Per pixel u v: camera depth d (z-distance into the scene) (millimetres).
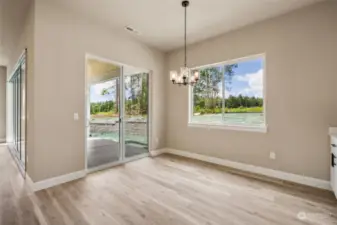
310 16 3125
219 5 3127
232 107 4207
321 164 3045
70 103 3367
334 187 2633
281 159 3445
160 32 4191
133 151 4773
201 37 4434
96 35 3775
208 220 2154
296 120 3277
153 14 3434
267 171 3609
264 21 3623
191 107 4953
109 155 4574
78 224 2064
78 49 3480
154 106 5152
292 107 3314
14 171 3785
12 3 3041
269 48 3566
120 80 4441
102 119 4270
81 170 3508
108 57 4000
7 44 4727
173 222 2113
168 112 5410
